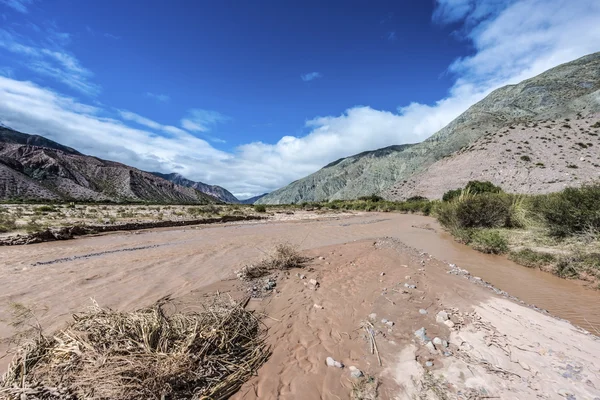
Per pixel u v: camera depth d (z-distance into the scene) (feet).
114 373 8.12
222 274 21.70
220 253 29.73
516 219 44.21
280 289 18.33
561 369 9.93
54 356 9.16
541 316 14.67
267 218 78.95
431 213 95.50
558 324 13.74
